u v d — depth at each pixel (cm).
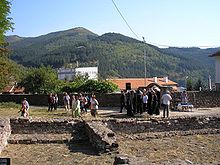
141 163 1038
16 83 8375
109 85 4866
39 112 3819
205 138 2227
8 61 5544
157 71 16088
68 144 2044
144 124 2312
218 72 5753
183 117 2405
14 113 3934
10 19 3491
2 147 1894
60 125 2259
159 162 1059
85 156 1717
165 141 2123
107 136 1828
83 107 3606
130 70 16088
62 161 1617
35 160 1647
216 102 4188
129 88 4356
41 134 2206
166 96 2861
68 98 4028
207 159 1675
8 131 2125
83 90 5084
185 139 2192
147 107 3191
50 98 4062
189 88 7494
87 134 2142
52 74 8288
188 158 1688
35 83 8112
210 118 2461
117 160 1121
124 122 2281
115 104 4381
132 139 2164
